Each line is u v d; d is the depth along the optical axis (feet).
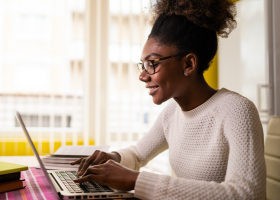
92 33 9.39
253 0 8.70
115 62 9.55
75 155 3.62
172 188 2.13
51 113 8.80
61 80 8.90
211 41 2.90
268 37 8.23
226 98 2.81
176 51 2.75
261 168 2.26
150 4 3.20
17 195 2.30
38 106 8.70
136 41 9.66
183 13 2.74
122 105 9.55
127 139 9.59
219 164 2.76
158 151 3.80
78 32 9.14
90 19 9.36
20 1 8.57
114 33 9.59
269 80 8.23
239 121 2.52
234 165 2.30
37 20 8.70
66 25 8.98
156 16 3.06
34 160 4.24
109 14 9.52
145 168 9.59
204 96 2.99
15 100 8.52
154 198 2.12
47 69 8.78
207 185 2.14
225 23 2.96
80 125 9.23
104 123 9.48
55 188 2.37
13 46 8.52
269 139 3.61
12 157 4.60
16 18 8.54
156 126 3.80
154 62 2.76
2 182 2.38
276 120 3.62
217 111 2.82
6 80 8.45
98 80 9.37
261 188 2.16
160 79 2.76
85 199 2.15
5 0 8.46
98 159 3.07
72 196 2.13
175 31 2.74
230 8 3.01
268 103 8.26
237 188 2.10
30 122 8.64
